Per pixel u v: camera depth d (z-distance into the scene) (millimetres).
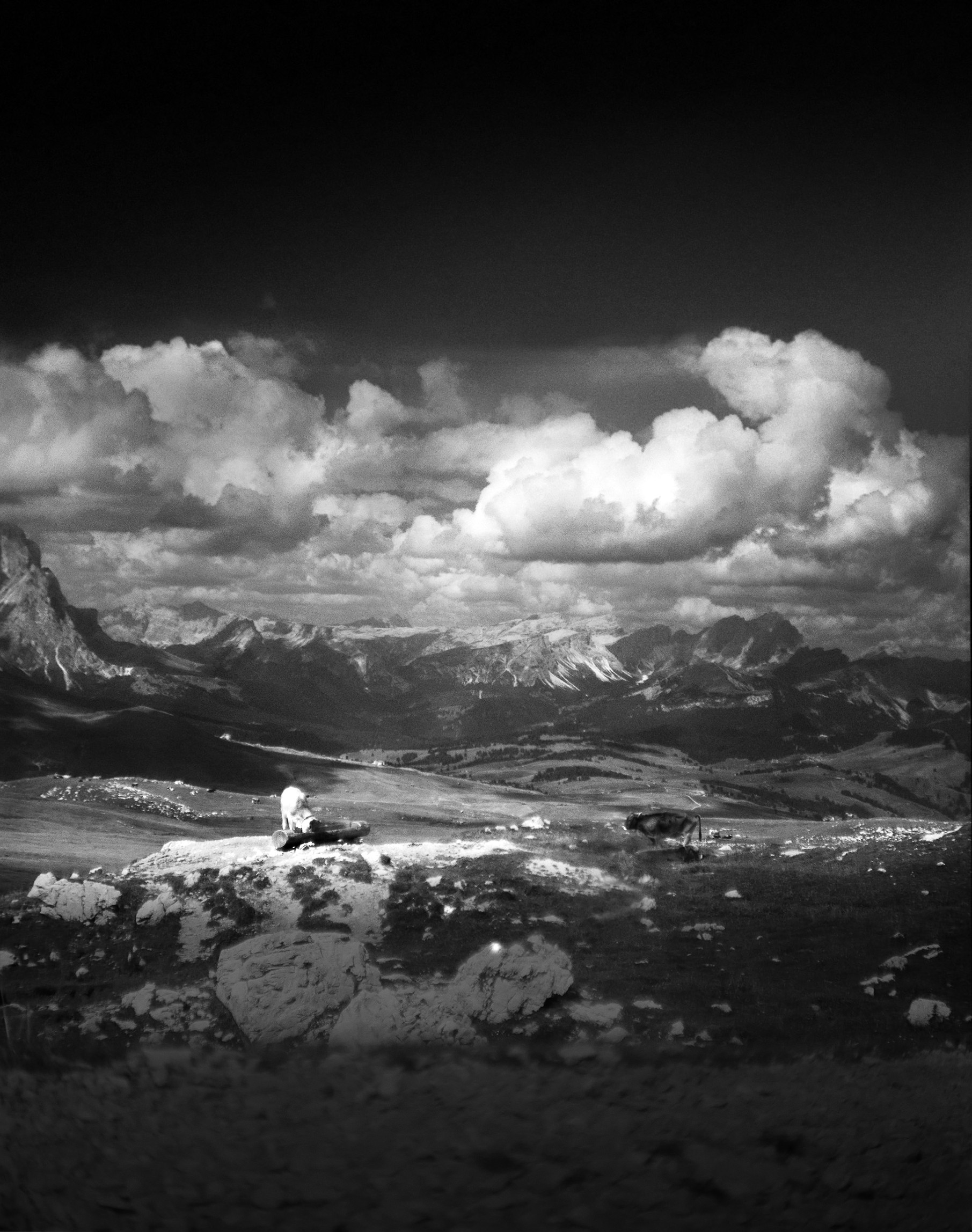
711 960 28312
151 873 34312
